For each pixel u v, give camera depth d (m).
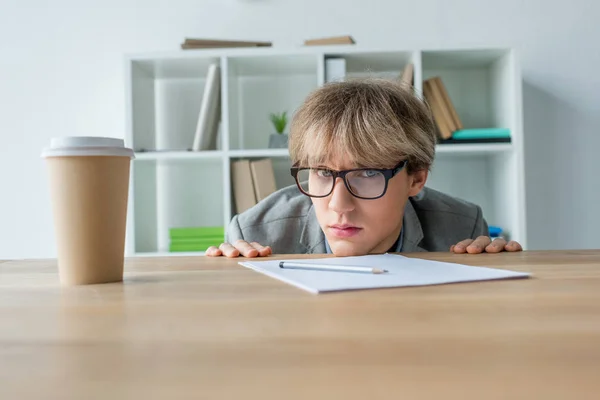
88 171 0.51
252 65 2.20
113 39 2.40
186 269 0.63
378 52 2.01
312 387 0.21
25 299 0.43
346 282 0.48
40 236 2.45
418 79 1.98
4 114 2.44
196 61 2.11
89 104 2.42
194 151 2.06
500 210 2.16
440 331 0.30
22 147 2.44
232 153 2.04
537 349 0.26
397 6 2.33
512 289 0.44
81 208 0.51
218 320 0.34
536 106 2.33
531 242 2.33
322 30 2.34
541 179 2.33
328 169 0.89
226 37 2.37
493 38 2.32
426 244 1.24
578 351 0.25
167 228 2.40
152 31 2.39
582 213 2.32
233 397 0.20
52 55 2.42
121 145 0.53
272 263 0.67
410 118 0.94
